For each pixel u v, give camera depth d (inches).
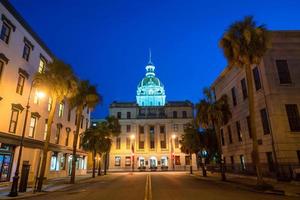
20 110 975.0
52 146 1261.1
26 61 1034.1
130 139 2768.2
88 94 1149.7
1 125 858.1
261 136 1027.3
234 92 1360.7
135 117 2878.9
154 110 2950.3
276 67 995.9
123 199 536.4
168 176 1489.9
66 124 1488.7
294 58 1009.5
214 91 1704.0
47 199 567.8
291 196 552.7
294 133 916.0
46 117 1210.0
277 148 901.2
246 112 1188.5
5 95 884.0
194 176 1439.5
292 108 954.1
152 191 681.0
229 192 639.8
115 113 2908.5
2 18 867.4
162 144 2758.4
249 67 786.8
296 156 888.9
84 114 1844.2
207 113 1129.4
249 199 507.2
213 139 1525.6
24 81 1014.4
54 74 823.7
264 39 767.7
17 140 941.8
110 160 2696.9
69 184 975.6
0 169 864.3
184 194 601.6
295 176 821.9
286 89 967.6
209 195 577.0
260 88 1035.9
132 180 1175.6
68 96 897.5
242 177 1123.9
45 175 1182.9
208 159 1820.9
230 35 794.8
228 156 1450.5
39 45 1159.6
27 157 1032.8
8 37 912.9
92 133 1546.5
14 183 634.8
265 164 991.0
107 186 881.5
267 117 976.9
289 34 1039.6
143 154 2711.6
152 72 3885.3
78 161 1749.5
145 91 3634.4
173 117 2876.5
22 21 994.7
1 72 869.2
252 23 788.0
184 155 2689.5
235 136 1334.9
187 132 1539.1
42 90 812.0
